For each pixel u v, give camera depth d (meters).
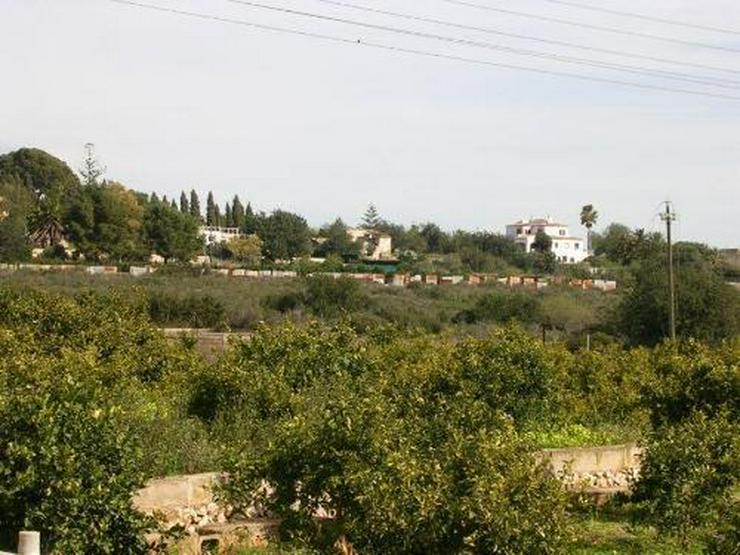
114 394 16.38
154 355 21.77
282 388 18.14
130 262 77.31
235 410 17.67
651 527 16.47
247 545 13.87
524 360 21.45
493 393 20.70
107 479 11.52
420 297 59.16
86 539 11.23
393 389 17.72
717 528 12.97
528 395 21.34
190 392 18.48
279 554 12.88
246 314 46.09
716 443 15.63
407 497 10.64
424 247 125.12
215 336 35.50
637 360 27.77
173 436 16.09
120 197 84.19
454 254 106.12
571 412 23.33
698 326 42.53
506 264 103.69
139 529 11.77
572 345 42.47
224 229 134.00
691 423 16.48
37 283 51.53
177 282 56.97
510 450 11.09
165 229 83.75
